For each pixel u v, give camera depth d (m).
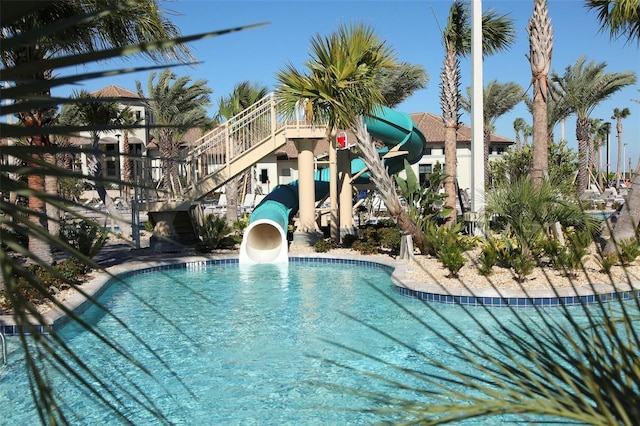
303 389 6.63
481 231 17.00
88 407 6.02
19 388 6.66
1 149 0.94
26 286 1.13
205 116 33.94
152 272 15.69
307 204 19.30
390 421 1.67
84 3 7.12
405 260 15.31
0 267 0.95
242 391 6.65
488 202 12.49
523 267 11.18
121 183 1.06
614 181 64.25
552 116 38.28
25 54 4.61
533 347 1.57
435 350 7.68
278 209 20.02
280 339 8.95
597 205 32.84
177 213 19.67
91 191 28.20
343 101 13.61
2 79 0.92
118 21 9.66
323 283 13.92
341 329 9.43
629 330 1.46
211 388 6.77
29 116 8.88
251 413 5.99
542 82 16.20
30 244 10.78
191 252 17.80
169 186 17.45
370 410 1.69
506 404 1.46
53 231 10.96
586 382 1.38
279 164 47.91
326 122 14.93
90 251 13.13
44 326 1.04
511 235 13.23
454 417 1.53
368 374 1.79
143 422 5.76
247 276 15.17
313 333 9.25
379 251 17.86
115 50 0.96
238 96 31.44
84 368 1.15
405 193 17.66
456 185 21.55
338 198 20.16
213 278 14.93
